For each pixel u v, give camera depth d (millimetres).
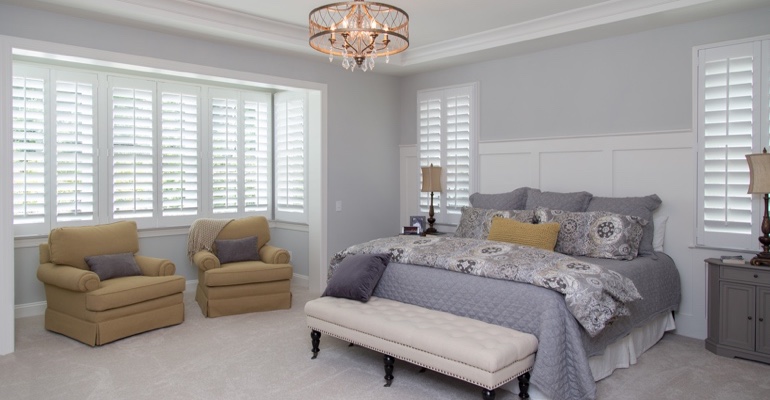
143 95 5270
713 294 3723
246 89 6113
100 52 3982
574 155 4746
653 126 4277
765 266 3457
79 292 3914
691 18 3975
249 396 3006
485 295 3176
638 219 3963
